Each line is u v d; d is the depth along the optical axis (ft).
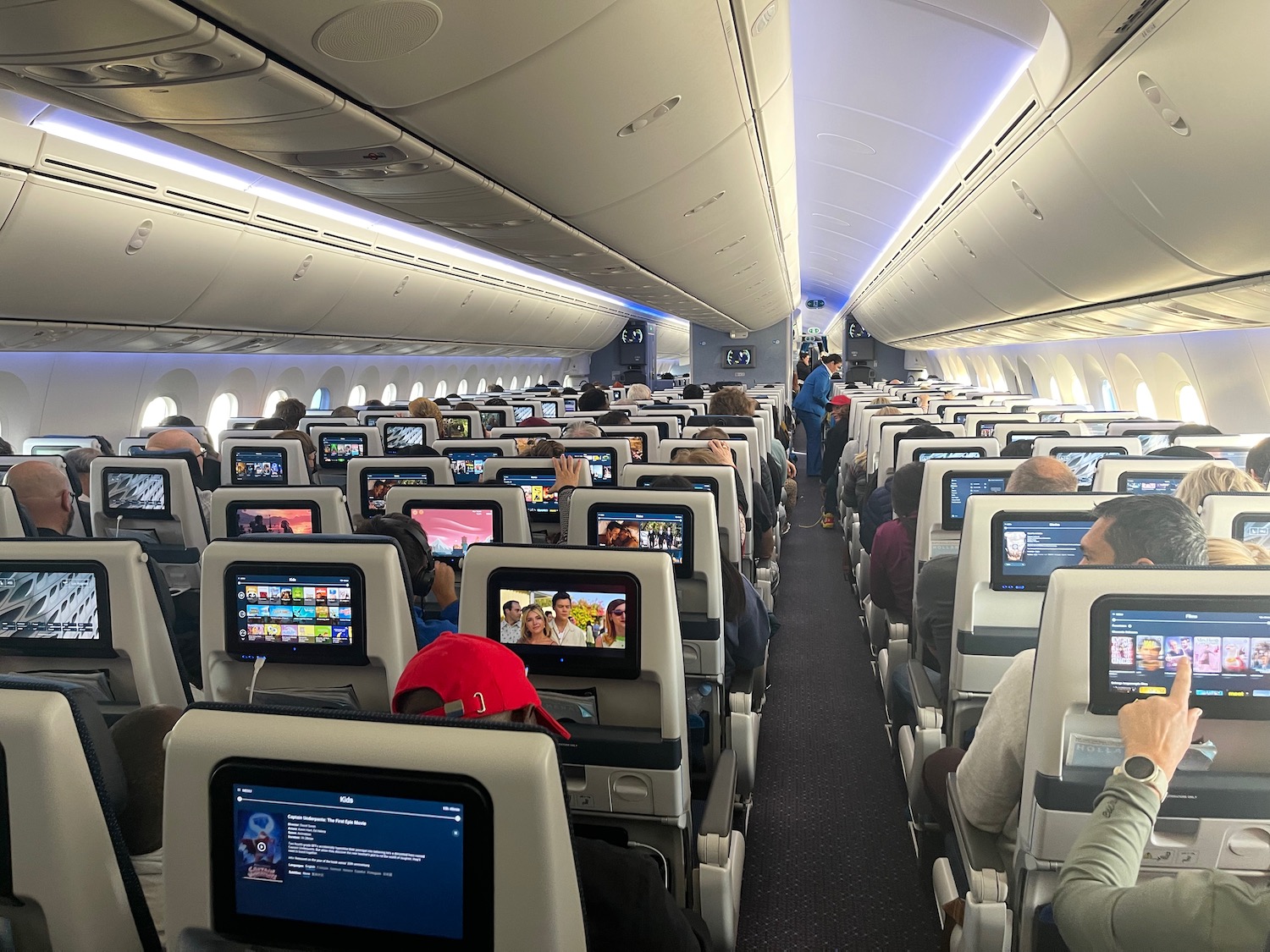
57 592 8.98
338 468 28.19
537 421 30.32
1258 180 14.97
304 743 3.82
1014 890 6.88
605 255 27.25
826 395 51.26
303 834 3.87
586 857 5.68
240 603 8.43
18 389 30.01
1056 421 26.32
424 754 3.69
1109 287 27.14
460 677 5.31
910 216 41.14
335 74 10.05
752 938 10.22
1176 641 6.05
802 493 46.80
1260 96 12.70
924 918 10.57
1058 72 16.30
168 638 9.29
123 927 4.73
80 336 28.22
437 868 3.75
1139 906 4.36
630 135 15.40
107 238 23.81
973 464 14.03
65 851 4.45
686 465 14.44
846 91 25.55
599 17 10.58
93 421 33.45
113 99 10.22
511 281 55.98
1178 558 7.03
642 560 7.99
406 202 17.51
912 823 12.01
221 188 26.94
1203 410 35.81
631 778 8.36
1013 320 42.83
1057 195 22.44
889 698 15.26
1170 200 18.25
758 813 13.23
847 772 14.57
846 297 104.94
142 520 17.66
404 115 11.84
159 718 5.97
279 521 14.19
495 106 12.08
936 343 74.90
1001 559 10.36
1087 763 6.43
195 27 8.19
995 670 10.53
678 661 8.24
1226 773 6.38
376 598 8.26
